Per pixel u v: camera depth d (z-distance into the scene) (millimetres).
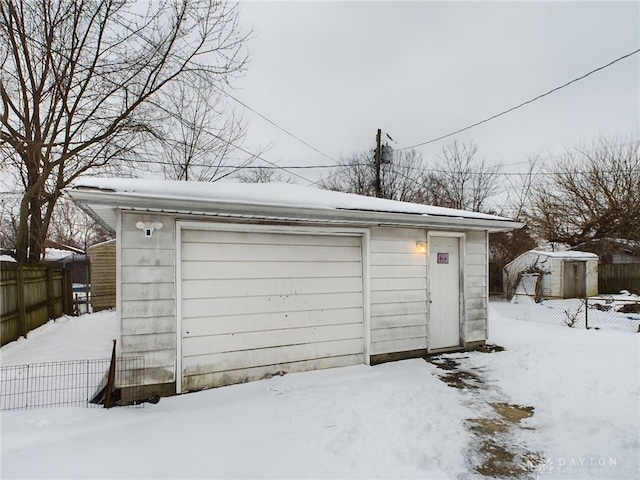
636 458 2877
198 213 4055
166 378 4102
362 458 2873
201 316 4395
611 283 14352
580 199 17125
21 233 9062
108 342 6801
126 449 2908
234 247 4648
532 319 9969
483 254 6773
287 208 4445
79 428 3232
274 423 3461
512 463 2871
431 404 3986
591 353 5887
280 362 4879
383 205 5730
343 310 5383
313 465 2756
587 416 3633
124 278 3938
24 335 7082
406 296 5879
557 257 13539
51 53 8180
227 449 2955
